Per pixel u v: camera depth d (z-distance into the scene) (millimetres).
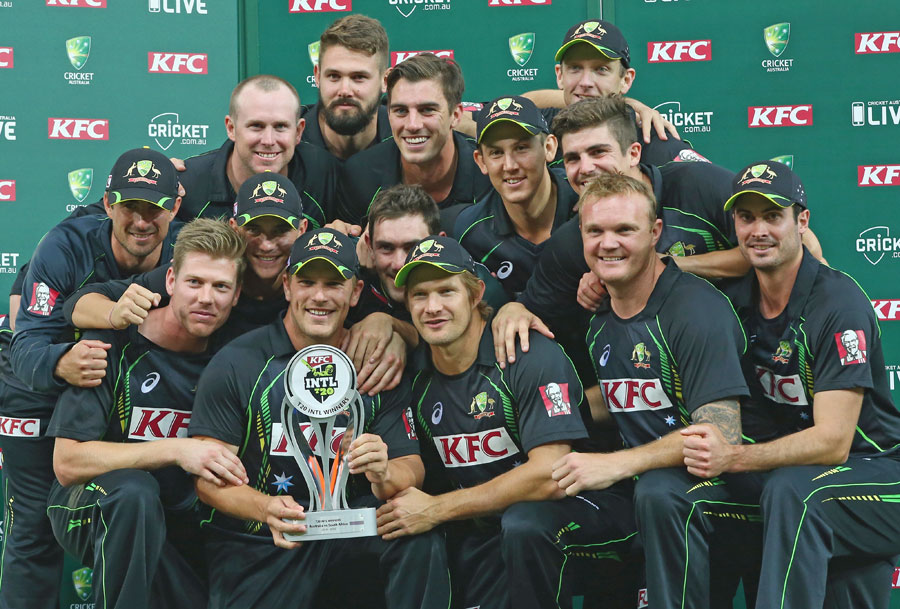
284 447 12375
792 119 18203
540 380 12141
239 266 12594
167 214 13508
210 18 18484
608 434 13617
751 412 12805
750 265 12867
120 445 12312
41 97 17828
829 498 11344
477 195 15117
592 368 13750
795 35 18141
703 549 11477
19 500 14875
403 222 13039
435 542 11992
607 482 11617
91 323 12758
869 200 18078
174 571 12672
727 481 11875
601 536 12172
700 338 11859
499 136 13258
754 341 12664
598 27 15117
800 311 12211
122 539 11773
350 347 12727
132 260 13883
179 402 12922
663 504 11312
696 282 12375
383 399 12672
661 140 14969
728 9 18266
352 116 15234
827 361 11930
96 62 18047
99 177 18031
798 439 11641
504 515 11812
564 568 11852
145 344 12875
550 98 17297
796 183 12141
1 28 17672
